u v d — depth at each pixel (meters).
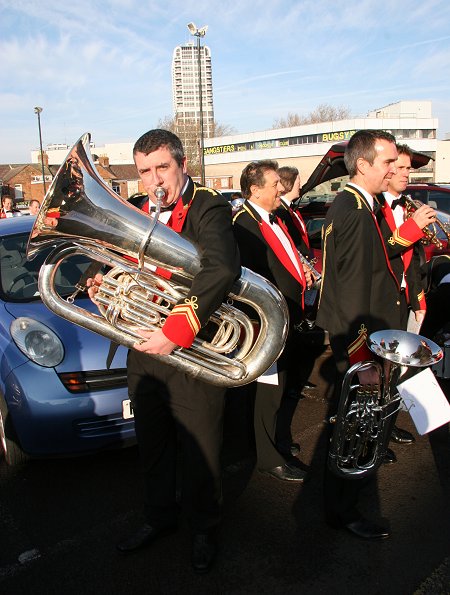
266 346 2.02
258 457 2.97
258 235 2.85
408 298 3.02
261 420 2.91
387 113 58.94
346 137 51.28
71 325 3.07
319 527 2.54
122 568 2.30
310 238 5.16
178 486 2.95
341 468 2.29
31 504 2.78
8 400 2.88
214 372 2.02
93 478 3.02
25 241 3.83
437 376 3.94
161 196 1.80
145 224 1.81
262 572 2.26
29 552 2.41
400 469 3.03
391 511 2.64
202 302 1.81
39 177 44.84
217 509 2.31
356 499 2.45
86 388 2.90
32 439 2.85
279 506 2.72
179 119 71.06
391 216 2.87
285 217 4.10
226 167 59.03
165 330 1.84
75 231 1.86
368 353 2.20
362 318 2.16
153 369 2.24
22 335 2.98
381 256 2.28
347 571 2.25
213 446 2.25
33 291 3.42
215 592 2.16
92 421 2.89
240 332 2.08
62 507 2.75
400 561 2.30
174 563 2.33
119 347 3.02
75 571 2.29
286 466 2.98
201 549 2.28
